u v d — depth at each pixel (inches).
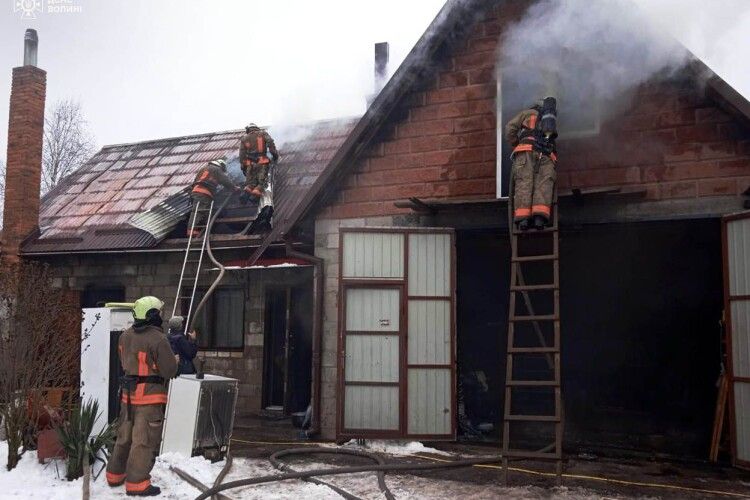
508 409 258.5
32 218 505.0
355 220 366.6
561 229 339.6
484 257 481.1
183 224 462.9
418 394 335.9
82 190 564.1
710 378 468.8
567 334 505.4
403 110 362.6
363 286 342.3
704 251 458.3
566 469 283.9
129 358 240.4
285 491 240.4
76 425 249.8
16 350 267.3
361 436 332.5
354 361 339.9
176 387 285.9
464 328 494.0
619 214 313.9
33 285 302.0
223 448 288.4
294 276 435.2
